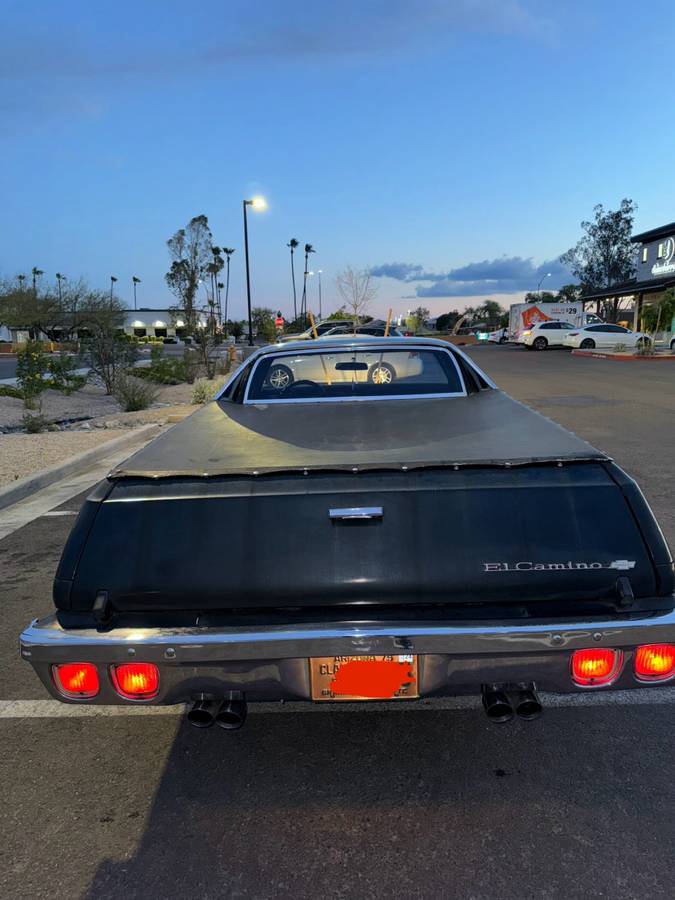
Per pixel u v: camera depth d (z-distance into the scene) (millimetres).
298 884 1974
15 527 5652
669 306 31438
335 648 2002
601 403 12555
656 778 2408
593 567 2066
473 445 2449
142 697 2096
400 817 2238
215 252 71125
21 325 39594
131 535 2139
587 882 1951
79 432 10961
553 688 2104
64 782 2469
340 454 2389
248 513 2146
